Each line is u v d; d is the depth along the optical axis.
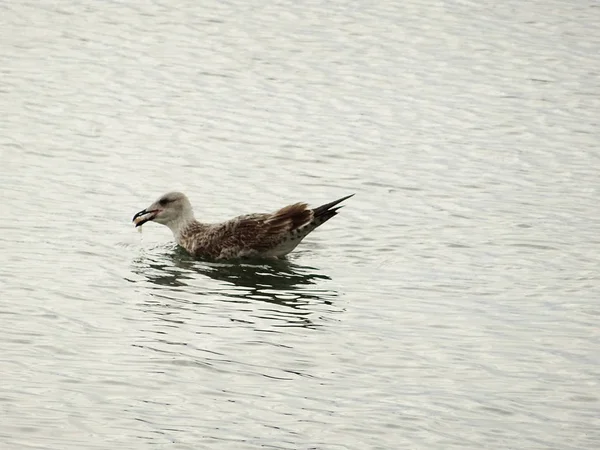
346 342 14.92
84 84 26.70
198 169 22.34
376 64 28.62
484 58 29.25
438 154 23.56
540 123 25.45
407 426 12.57
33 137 23.50
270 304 16.30
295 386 13.54
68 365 13.86
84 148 23.11
